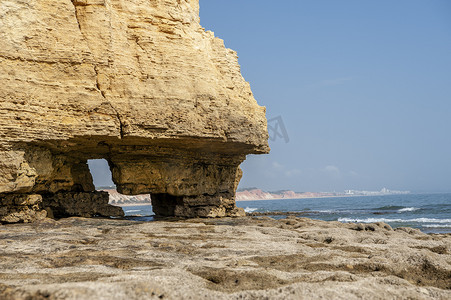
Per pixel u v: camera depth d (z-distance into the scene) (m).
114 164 29.75
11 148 23.05
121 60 27.11
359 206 134.00
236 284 10.52
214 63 33.03
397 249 15.88
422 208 94.69
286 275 11.52
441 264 12.80
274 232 21.64
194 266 12.09
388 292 9.79
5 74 23.33
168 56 28.64
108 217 30.89
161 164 30.11
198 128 28.09
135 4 28.91
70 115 24.80
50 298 7.38
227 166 34.72
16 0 24.28
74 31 25.83
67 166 28.80
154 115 26.91
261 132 32.09
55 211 28.67
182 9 30.80
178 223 24.41
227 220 27.70
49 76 24.78
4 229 21.02
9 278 10.62
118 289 8.20
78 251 14.88
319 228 24.16
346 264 12.99
